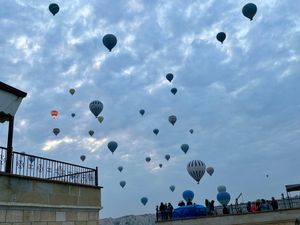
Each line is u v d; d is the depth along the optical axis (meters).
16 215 11.45
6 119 12.84
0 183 11.16
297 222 24.95
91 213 14.88
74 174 14.61
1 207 11.03
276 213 25.66
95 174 15.84
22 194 11.83
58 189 13.39
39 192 12.51
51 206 12.77
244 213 26.38
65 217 13.41
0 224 10.87
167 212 29.09
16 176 11.75
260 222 25.77
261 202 27.70
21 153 12.39
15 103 13.02
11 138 12.41
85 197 14.70
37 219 12.18
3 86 12.53
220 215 26.81
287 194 27.56
